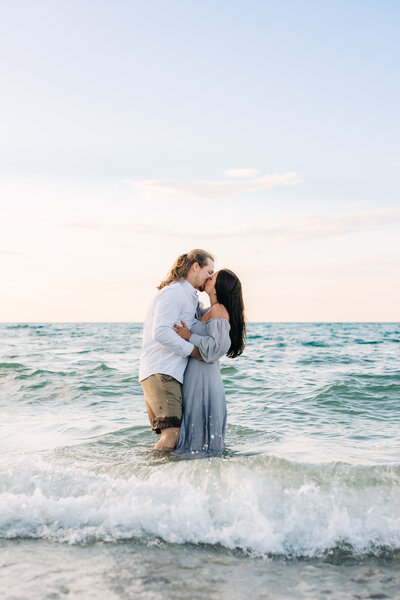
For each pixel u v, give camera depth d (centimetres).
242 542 257
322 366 1179
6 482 313
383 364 1227
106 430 509
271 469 307
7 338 2900
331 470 303
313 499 282
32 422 559
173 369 398
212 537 262
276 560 242
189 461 325
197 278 410
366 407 654
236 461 318
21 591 208
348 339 2942
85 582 216
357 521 268
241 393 766
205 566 234
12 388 800
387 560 241
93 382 848
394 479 293
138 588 212
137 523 272
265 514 274
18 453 412
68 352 1630
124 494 295
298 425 545
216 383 405
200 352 389
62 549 249
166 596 205
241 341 409
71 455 398
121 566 232
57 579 219
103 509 283
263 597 205
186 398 402
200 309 434
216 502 283
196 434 399
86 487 304
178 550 250
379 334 4181
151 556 243
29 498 293
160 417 395
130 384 834
